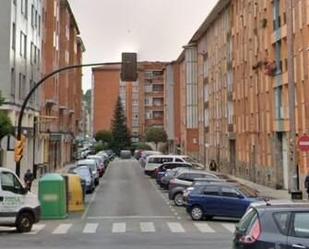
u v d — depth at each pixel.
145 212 28.98
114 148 134.88
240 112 56.78
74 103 98.50
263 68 46.44
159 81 156.25
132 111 157.75
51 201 26.06
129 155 117.62
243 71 55.00
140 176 61.25
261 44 47.44
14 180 21.05
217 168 66.19
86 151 112.44
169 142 123.44
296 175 26.52
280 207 9.45
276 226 9.22
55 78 69.88
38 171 55.84
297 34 38.09
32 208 21.16
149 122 156.12
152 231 21.34
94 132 161.25
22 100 48.62
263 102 47.06
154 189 44.22
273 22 43.53
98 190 43.28
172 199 32.66
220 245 17.20
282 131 41.34
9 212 20.62
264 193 38.84
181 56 100.75
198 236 19.73
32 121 53.69
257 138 49.25
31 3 53.50
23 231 20.97
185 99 95.25
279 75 41.78
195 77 90.75
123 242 17.97
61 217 26.06
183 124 100.75
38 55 58.38
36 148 56.31
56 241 18.34
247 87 53.34
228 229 22.11
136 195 39.16
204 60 82.25
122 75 25.25
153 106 156.50
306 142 26.02
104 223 24.28
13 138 33.28
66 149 86.38
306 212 9.28
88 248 16.52
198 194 25.56
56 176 26.66
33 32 54.88
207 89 79.69
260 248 9.09
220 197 25.22
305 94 36.19
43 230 21.75
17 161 28.42
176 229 22.06
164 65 142.88
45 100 64.88
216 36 71.50
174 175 35.81
